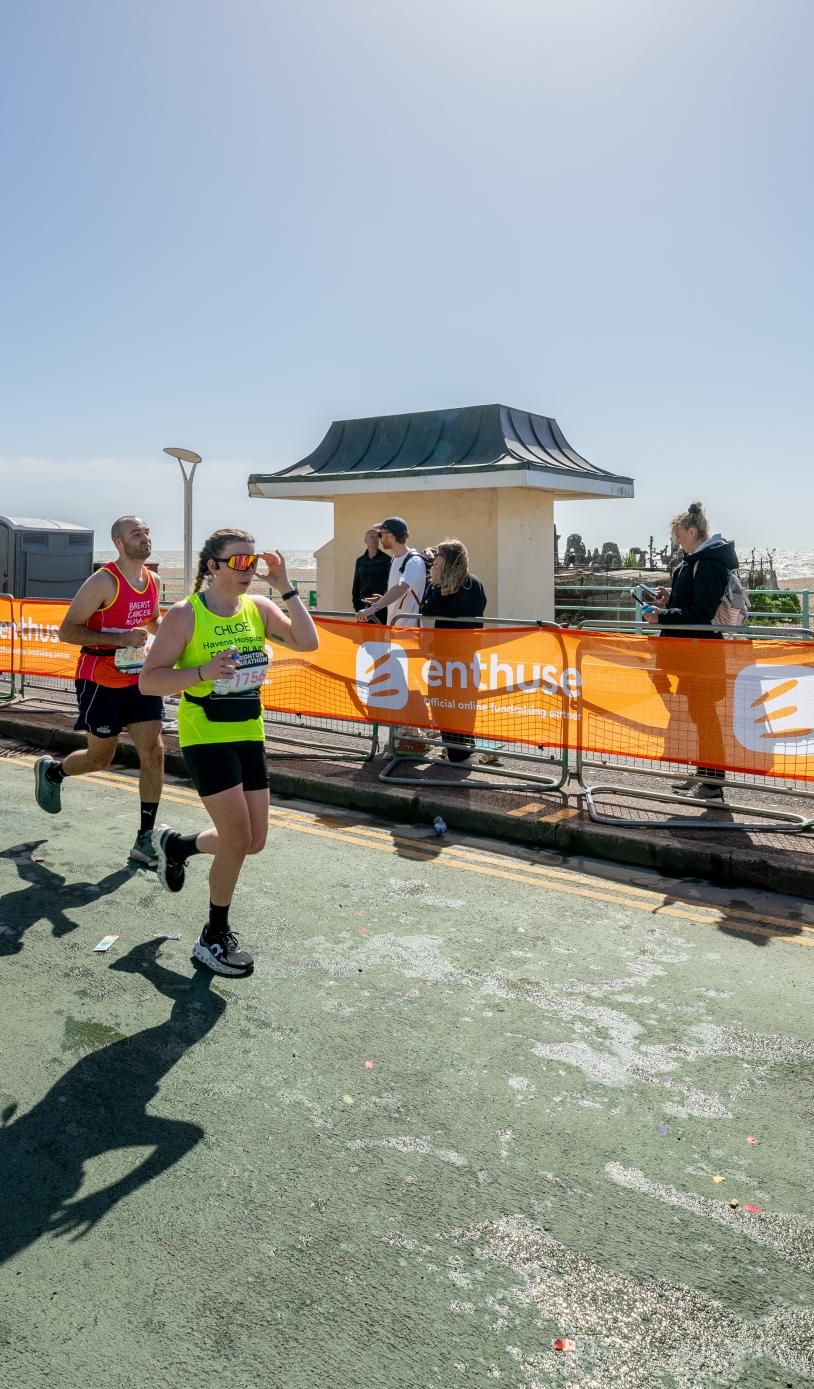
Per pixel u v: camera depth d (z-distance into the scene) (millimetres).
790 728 5965
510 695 7043
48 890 5281
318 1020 3883
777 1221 2771
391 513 13648
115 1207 2797
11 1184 2896
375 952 4531
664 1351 2326
